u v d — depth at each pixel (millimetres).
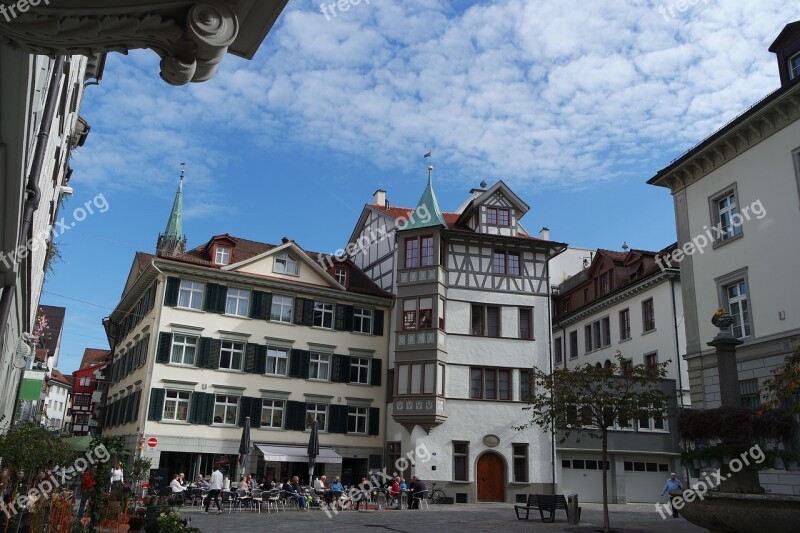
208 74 3766
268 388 31641
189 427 29453
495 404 32031
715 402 21438
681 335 31938
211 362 30562
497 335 33219
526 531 17438
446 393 31578
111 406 37031
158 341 29625
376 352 34781
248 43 3982
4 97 4496
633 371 18656
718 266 22016
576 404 18609
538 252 34906
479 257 34000
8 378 15891
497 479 31297
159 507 13148
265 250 36562
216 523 18406
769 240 20000
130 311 37094
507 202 35281
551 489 31344
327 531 16844
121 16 3439
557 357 43781
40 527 10836
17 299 10883
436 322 31875
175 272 30812
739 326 21016
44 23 3379
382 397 34281
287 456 29750
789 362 10992
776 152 20016
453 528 18109
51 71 7059
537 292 34281
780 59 20938
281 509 24562
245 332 31734
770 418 11305
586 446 32250
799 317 18672
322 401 32844
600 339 38812
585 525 19219
